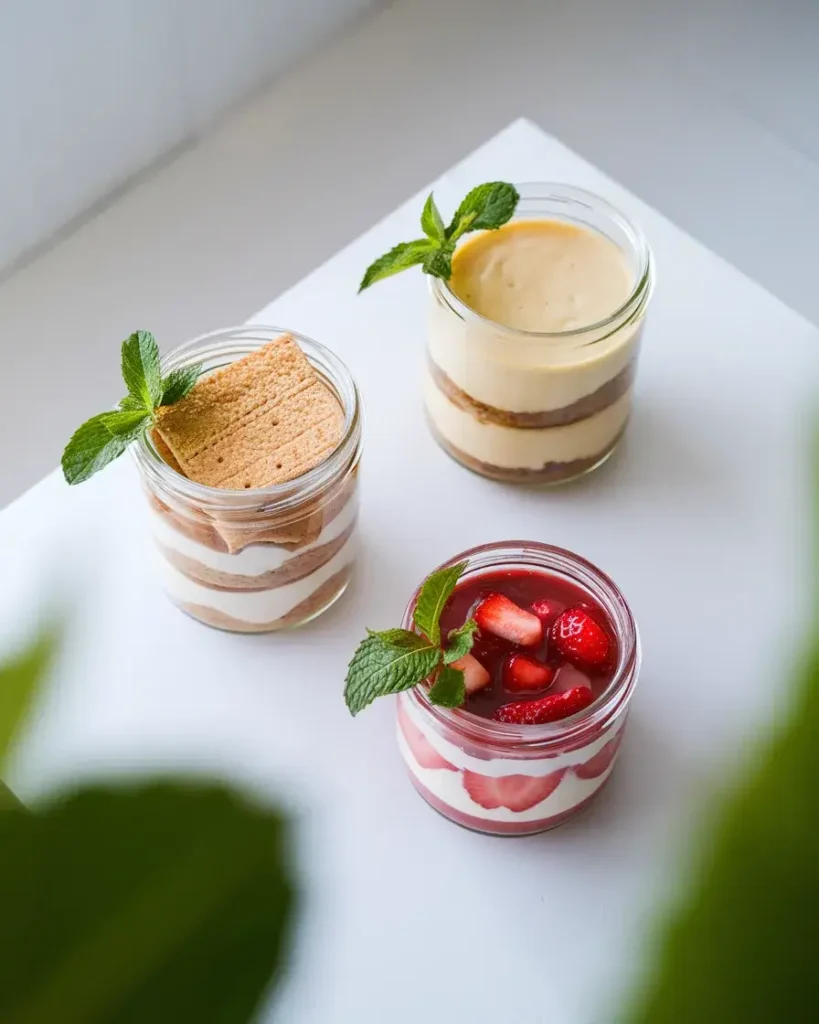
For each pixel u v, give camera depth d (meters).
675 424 0.70
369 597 0.65
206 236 0.92
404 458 0.69
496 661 0.58
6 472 0.83
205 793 0.18
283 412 0.60
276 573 0.60
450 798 0.58
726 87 1.00
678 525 0.67
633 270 0.65
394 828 0.60
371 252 0.74
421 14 1.03
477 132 0.98
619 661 0.57
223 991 0.18
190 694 0.62
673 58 1.02
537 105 0.99
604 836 0.60
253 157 0.95
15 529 0.66
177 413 0.60
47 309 0.89
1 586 0.64
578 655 0.57
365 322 0.72
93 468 0.58
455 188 0.75
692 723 0.62
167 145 0.94
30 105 0.83
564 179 0.76
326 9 0.98
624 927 0.58
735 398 0.70
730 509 0.67
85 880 0.19
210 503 0.57
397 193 0.95
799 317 0.73
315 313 0.72
